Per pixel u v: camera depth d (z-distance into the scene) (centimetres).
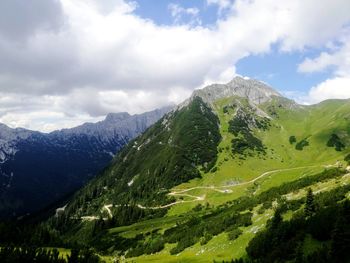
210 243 14500
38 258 13775
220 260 12125
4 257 13400
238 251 12375
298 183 17300
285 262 9712
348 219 9306
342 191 12075
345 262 8381
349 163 18300
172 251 16312
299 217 11525
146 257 17462
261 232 12081
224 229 15175
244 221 14438
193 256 13950
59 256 16912
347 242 8638
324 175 16850
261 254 11025
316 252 9088
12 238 19562
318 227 9956
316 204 11706
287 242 10369
